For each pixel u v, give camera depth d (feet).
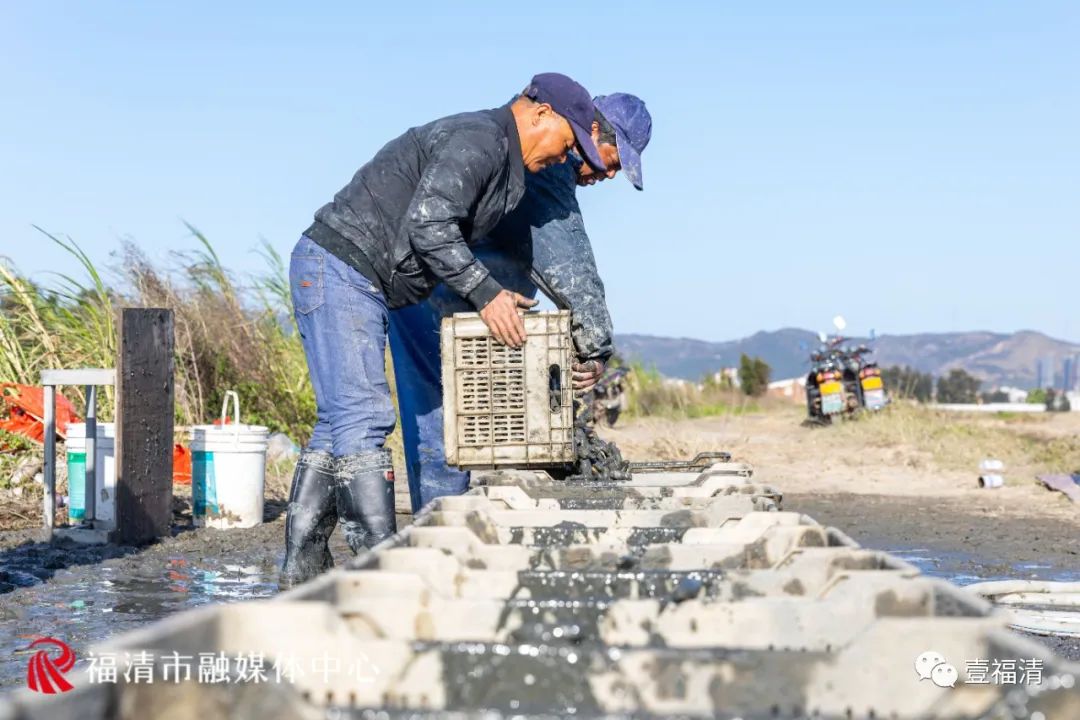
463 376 17.90
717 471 17.93
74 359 33.55
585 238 19.95
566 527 13.10
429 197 16.66
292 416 38.40
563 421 17.72
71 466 24.39
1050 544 24.99
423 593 8.39
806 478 40.50
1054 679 5.77
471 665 7.30
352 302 17.19
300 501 17.67
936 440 49.34
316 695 7.36
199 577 19.52
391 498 17.03
